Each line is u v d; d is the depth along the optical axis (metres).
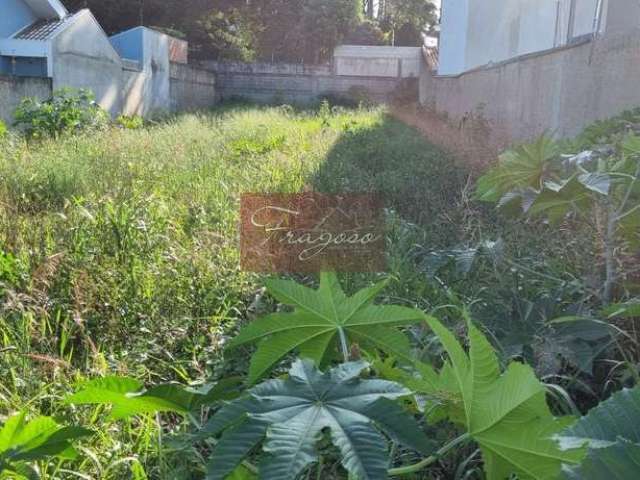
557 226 3.55
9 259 3.36
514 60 9.55
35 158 6.64
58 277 3.26
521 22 12.55
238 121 12.61
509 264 3.01
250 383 1.80
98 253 3.56
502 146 7.83
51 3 15.90
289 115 15.55
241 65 24.86
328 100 24.05
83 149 7.69
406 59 25.39
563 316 2.42
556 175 2.98
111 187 5.52
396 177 5.95
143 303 3.08
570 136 7.02
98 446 2.06
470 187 5.15
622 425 1.15
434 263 2.83
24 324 2.72
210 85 24.25
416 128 12.94
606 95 5.94
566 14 9.28
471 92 13.23
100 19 25.83
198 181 6.02
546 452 1.27
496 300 2.62
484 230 4.05
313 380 1.36
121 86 17.17
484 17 16.09
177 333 2.82
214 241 3.91
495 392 1.30
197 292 3.21
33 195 5.44
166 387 1.57
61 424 1.72
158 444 1.95
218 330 2.79
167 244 3.85
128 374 2.47
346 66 25.28
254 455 1.67
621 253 2.63
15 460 1.46
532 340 2.33
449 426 1.99
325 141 9.27
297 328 1.78
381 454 1.17
